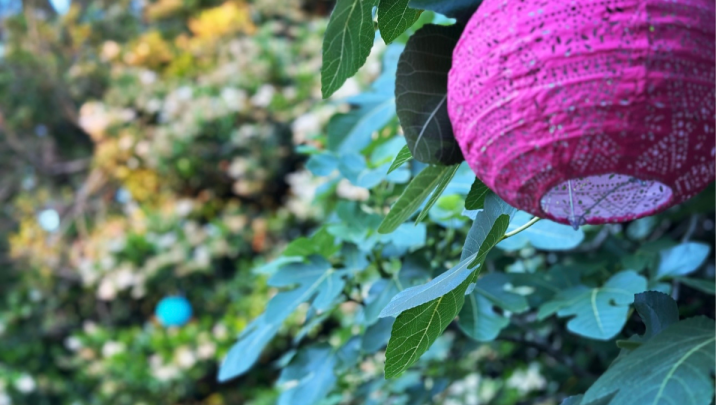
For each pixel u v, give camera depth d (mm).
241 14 6000
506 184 677
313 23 5867
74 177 6461
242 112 5461
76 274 5730
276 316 1301
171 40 6461
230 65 5668
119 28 6562
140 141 5637
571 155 611
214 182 5918
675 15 589
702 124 598
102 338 5113
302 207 4684
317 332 4445
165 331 5086
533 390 2537
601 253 1602
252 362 1329
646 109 584
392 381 1698
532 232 1306
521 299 1310
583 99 591
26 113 6348
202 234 5391
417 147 787
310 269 1352
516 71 612
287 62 5625
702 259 1392
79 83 6336
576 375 1765
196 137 5570
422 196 863
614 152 602
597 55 587
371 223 1349
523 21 611
